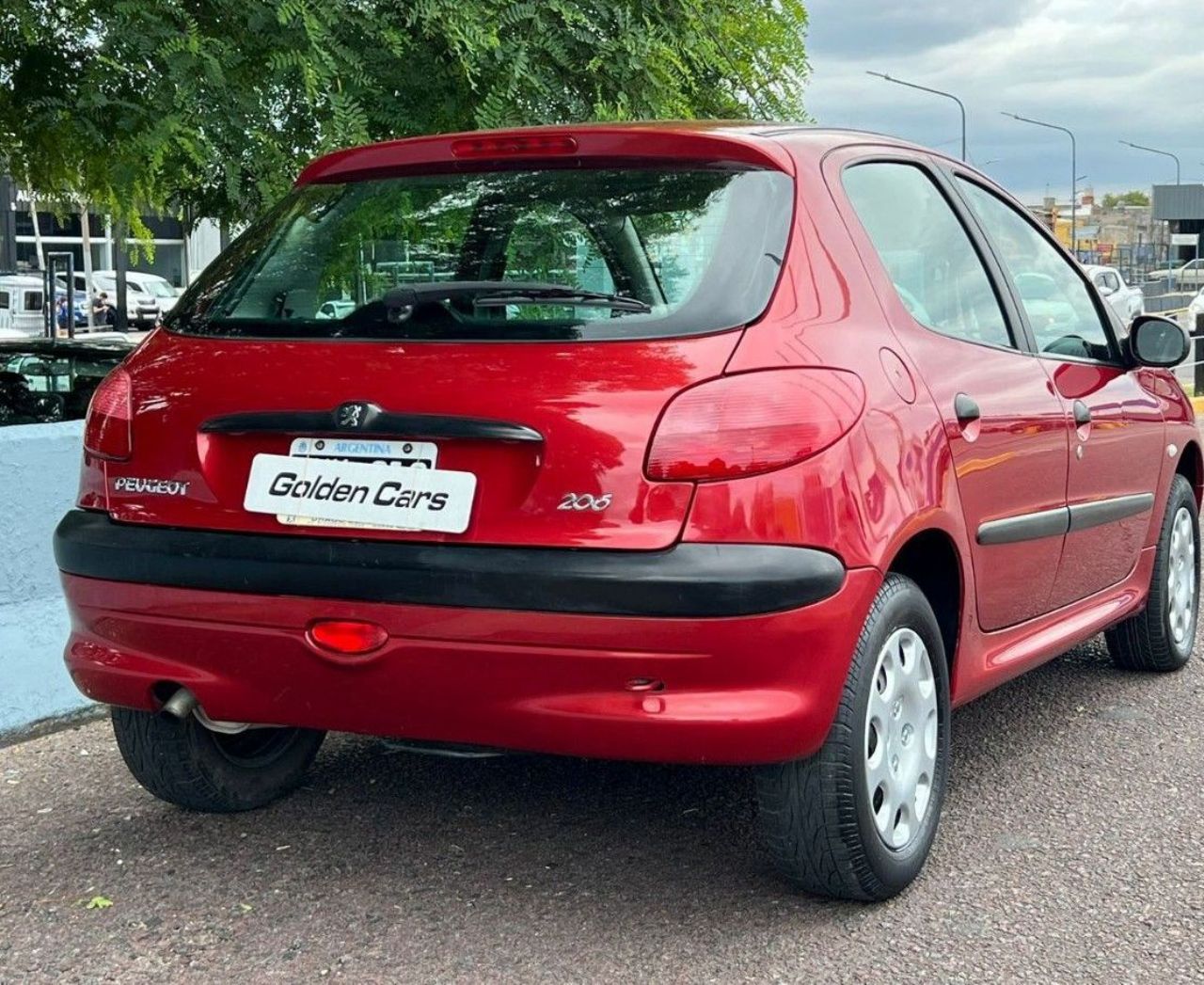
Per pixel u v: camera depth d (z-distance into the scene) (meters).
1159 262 89.94
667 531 3.12
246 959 3.38
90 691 3.69
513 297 3.39
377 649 3.28
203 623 3.46
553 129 3.68
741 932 3.50
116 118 6.62
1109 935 3.50
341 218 3.83
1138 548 5.50
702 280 3.38
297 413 3.38
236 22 6.64
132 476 3.58
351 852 4.01
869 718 3.48
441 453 3.28
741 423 3.16
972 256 4.51
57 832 4.19
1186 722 5.32
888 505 3.41
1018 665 4.39
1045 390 4.54
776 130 3.87
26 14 6.57
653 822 4.23
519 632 3.17
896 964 3.33
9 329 25.92
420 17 6.97
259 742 4.33
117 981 3.28
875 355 3.58
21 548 5.38
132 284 41.09
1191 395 18.59
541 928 3.53
